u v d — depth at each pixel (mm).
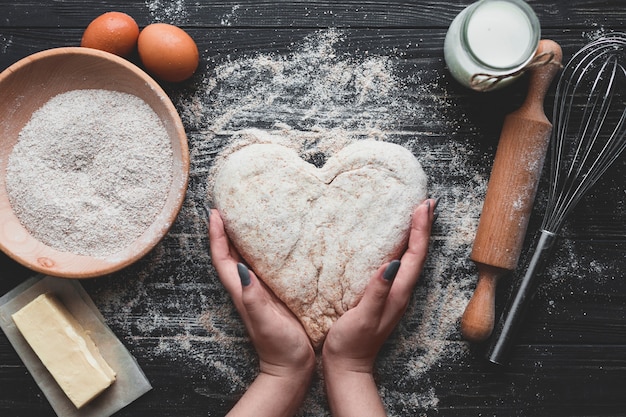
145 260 694
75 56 622
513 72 607
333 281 646
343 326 625
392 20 695
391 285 589
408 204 644
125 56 662
